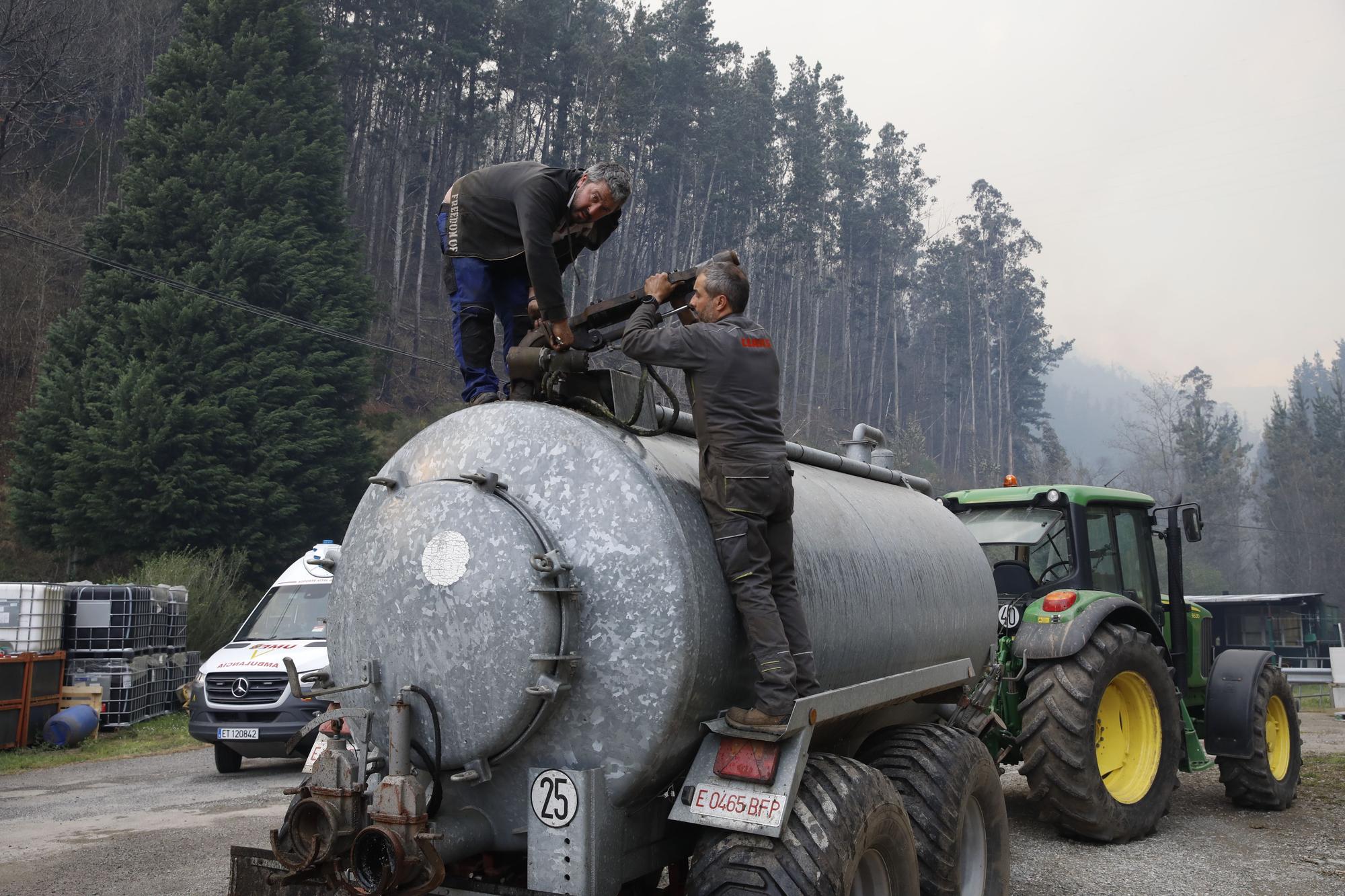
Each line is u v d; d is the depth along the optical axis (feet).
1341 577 265.75
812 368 248.52
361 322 105.09
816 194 245.45
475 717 10.03
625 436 11.00
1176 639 27.32
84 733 42.14
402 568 10.49
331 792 9.84
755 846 9.91
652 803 10.85
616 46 207.72
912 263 362.53
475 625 10.05
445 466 11.16
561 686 9.82
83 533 84.79
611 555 10.16
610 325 12.24
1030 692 21.72
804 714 10.12
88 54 144.36
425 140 181.06
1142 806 22.13
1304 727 50.08
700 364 10.72
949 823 13.03
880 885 11.28
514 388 11.96
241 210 100.68
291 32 110.52
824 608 12.03
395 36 173.47
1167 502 276.00
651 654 9.88
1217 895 17.97
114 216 96.73
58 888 19.07
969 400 341.82
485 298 13.38
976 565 17.94
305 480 93.25
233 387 90.94
